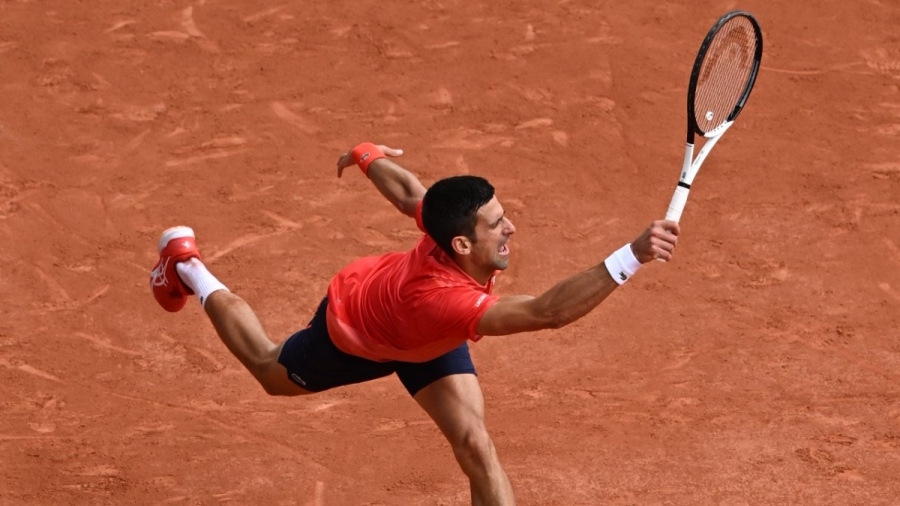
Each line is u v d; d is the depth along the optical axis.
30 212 38.53
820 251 36.91
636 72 47.94
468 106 45.75
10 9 51.72
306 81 47.28
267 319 33.50
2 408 28.92
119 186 40.41
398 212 39.44
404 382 21.70
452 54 49.12
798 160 42.34
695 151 42.91
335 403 29.69
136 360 31.52
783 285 35.06
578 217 38.94
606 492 25.14
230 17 51.78
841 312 33.66
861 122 44.97
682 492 25.08
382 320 19.83
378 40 50.12
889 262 36.25
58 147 42.53
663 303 34.12
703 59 19.39
